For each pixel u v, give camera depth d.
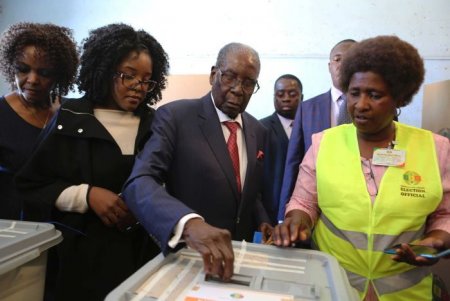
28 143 1.23
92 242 1.02
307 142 1.60
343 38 2.98
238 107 1.08
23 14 3.45
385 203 0.83
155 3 3.24
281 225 0.87
